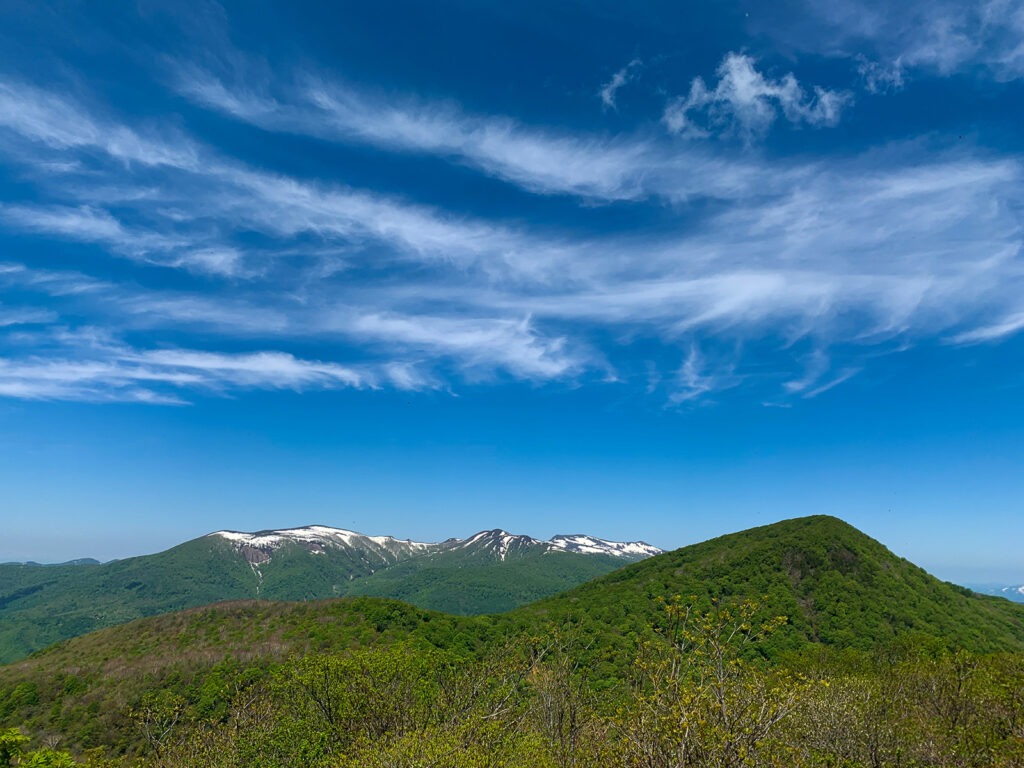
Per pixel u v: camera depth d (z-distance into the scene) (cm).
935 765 1934
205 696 3581
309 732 2255
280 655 5991
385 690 2353
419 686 2380
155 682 5256
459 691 2353
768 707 1191
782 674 1324
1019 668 2544
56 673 5625
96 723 4547
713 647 1328
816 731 1878
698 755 1127
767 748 1130
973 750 1936
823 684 1288
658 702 1220
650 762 1161
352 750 1973
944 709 2400
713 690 1205
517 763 1634
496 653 2603
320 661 2427
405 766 1644
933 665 2872
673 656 1342
